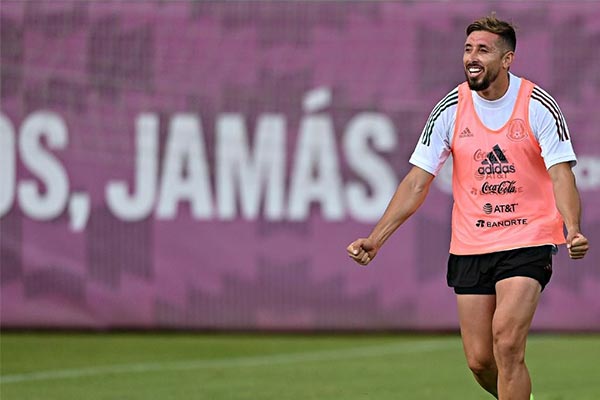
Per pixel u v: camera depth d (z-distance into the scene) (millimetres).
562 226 22375
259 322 41969
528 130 21812
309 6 41438
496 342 21422
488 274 22094
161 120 41500
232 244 41719
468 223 22297
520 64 41219
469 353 22594
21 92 41469
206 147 41562
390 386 31562
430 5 41312
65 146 41562
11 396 29875
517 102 21891
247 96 41469
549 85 41125
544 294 41844
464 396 30016
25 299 41812
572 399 29719
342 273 41750
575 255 20688
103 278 41812
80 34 41500
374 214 41469
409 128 41344
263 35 41469
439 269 41719
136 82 41500
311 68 41406
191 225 41688
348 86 41406
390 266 41812
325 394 30219
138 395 29969
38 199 41594
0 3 41469
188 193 41625
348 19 41438
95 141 41562
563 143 21656
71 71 41531
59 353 37875
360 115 41344
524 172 21938
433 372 34188
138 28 41469
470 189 22312
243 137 41500
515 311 21344
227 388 31141
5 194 41562
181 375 33500
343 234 41594
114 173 41594
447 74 41344
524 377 21422
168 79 41500
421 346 39812
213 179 41594
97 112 41531
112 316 41906
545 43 41094
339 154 41438
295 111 41469
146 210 41625
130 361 36312
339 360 36656
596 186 41250
